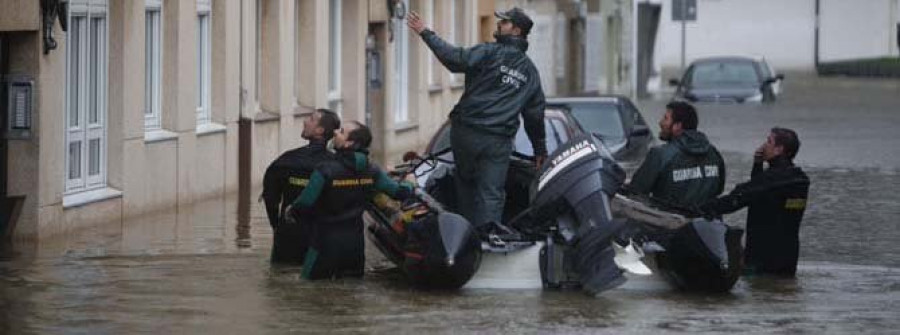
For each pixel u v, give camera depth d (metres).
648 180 18.69
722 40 92.75
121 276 18.48
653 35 84.81
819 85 79.31
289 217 18.25
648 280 17.92
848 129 47.94
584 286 17.11
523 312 16.28
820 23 92.94
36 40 21.25
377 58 37.41
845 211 26.95
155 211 25.42
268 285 17.88
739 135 44.88
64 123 22.22
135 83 24.45
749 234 19.34
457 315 16.08
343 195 18.09
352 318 15.90
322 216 18.16
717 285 17.52
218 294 17.25
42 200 21.59
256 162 29.94
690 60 92.75
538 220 17.75
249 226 23.70
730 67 60.84
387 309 16.41
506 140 18.27
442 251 17.11
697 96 59.31
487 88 18.19
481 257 17.53
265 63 31.16
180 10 26.23
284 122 31.52
